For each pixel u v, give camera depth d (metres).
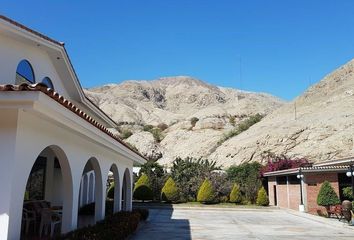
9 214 6.30
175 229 17.02
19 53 11.35
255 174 35.72
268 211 28.80
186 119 82.25
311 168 25.14
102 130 9.66
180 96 158.38
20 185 6.66
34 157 7.17
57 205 16.03
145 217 19.77
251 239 14.48
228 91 175.75
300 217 23.91
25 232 11.05
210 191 31.31
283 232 16.69
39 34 11.48
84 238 8.15
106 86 163.88
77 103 16.23
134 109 118.62
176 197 31.45
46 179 15.59
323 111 56.94
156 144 68.56
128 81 161.62
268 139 50.53
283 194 30.62
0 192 6.33
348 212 18.97
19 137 6.57
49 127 7.80
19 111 6.50
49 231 11.22
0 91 5.75
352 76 72.62
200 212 27.02
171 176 34.44
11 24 10.13
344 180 26.08
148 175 33.97
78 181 9.76
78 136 9.49
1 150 6.43
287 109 68.00
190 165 36.09
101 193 12.27
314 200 25.81
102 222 11.24
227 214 25.88
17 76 11.34
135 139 69.06
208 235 15.37
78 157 9.77
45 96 5.96
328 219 21.48
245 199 32.69
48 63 13.34
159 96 159.75
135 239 13.72
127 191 17.97
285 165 34.19
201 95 155.88
